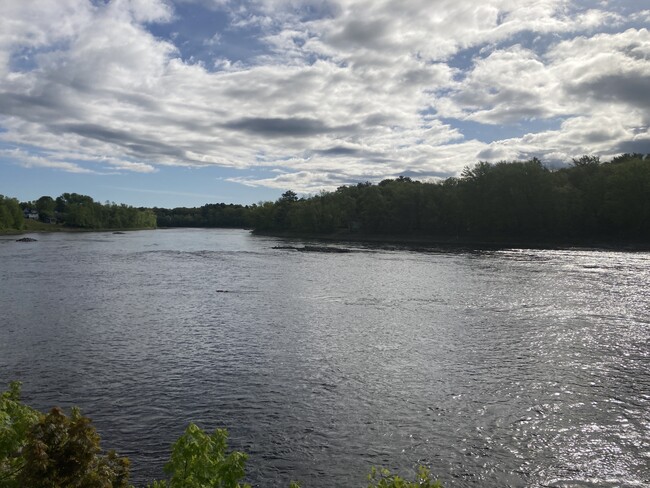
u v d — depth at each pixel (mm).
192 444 6098
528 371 19828
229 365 20625
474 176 123312
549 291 40625
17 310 32344
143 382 18453
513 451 13344
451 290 41969
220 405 16312
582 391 17578
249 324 28609
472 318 30156
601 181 105625
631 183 97250
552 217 108125
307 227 165500
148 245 113062
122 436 14016
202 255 83438
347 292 41250
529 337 25219
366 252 91312
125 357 21688
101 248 99688
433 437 14133
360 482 11867
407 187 146625
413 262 69812
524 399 16875
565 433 14344
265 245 115688
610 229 103750
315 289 43094
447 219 130875
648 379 18812
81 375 19188
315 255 84250
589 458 12953
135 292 40781
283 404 16438
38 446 5082
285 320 29766
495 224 117438
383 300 37125
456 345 23797
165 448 13312
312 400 16797
